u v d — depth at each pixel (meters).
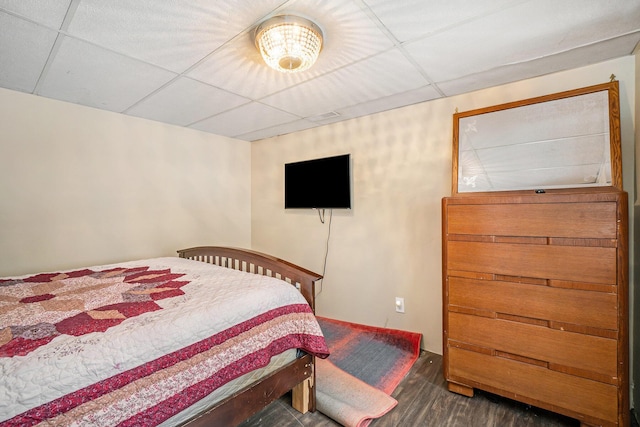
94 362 1.00
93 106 2.60
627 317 1.45
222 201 3.65
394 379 2.06
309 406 1.76
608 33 1.54
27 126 2.30
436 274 2.51
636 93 1.74
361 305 2.95
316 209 3.29
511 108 2.02
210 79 2.07
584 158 1.76
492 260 1.77
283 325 1.60
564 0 1.29
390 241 2.76
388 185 2.76
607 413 1.47
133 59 1.79
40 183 2.36
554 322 1.60
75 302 1.45
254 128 3.33
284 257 3.60
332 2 1.31
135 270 2.20
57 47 1.65
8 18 1.38
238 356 1.36
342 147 3.07
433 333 2.52
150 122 3.01
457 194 2.14
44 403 0.89
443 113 2.45
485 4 1.32
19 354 0.96
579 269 1.54
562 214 1.58
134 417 1.03
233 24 1.46
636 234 1.70
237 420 1.36
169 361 1.15
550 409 1.61
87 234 2.60
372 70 1.95
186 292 1.59
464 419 1.68
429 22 1.45
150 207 3.01
